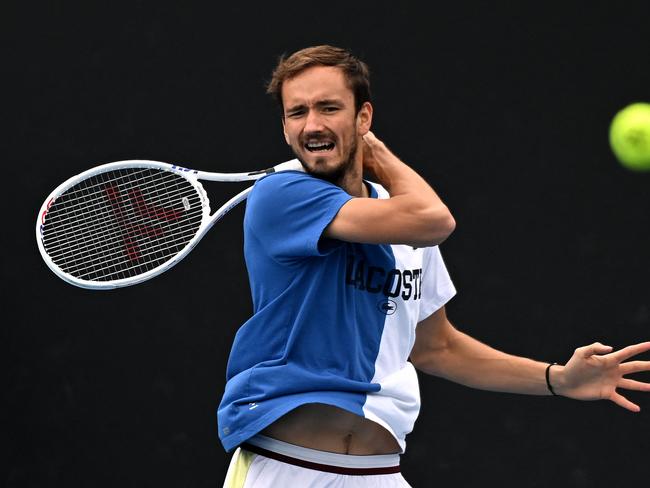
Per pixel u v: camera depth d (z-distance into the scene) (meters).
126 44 23.94
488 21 24.17
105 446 23.25
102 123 23.83
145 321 23.44
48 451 23.25
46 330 23.36
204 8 24.03
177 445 23.31
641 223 23.72
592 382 14.08
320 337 12.49
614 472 22.95
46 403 23.30
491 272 23.88
